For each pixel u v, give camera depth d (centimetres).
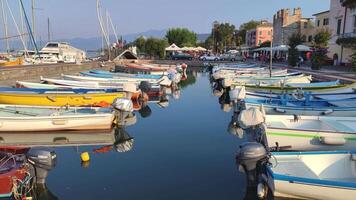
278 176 739
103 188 879
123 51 5450
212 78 3506
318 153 860
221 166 1041
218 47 9850
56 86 2114
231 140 1343
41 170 828
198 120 1742
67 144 1305
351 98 1680
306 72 3200
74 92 1841
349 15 4012
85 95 1755
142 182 920
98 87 2188
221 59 6003
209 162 1077
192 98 2584
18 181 745
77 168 1025
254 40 9112
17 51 5147
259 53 6700
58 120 1370
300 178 725
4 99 1717
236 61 5788
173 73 2995
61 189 871
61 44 6222
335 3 4378
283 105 1479
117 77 2769
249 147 826
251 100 1606
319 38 4294
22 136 1367
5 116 1350
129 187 888
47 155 826
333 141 991
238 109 1688
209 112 1981
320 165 860
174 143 1300
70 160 1102
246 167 834
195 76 4569
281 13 6675
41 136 1373
